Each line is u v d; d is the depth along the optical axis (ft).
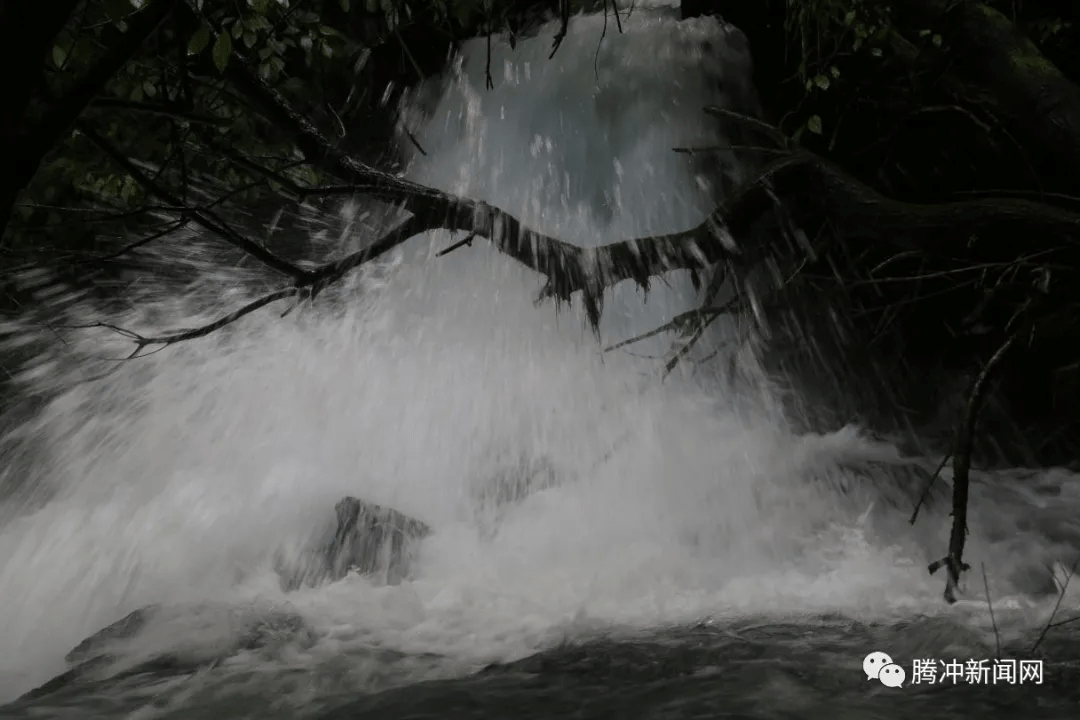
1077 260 24.88
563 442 32.24
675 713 13.92
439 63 46.29
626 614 19.84
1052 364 32.73
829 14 26.21
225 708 14.79
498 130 44.62
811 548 25.17
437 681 15.72
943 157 32.17
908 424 35.29
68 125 11.90
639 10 45.60
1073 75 30.91
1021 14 31.22
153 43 20.47
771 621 18.99
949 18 27.48
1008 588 22.09
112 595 22.88
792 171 25.50
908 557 24.57
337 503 24.97
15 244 26.35
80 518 27.71
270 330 37.86
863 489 28.27
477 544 25.45
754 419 34.50
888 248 33.09
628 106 42.47
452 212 22.26
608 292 37.55
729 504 27.71
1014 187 30.86
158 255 40.68
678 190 41.11
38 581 24.12
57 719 14.49
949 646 17.02
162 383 35.50
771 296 27.73
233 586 22.59
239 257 41.47
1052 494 29.25
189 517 26.91
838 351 36.32
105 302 39.83
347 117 44.21
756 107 38.88
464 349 37.09
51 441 35.86
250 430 32.65
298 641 18.16
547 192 43.37
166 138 22.30
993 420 33.55
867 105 33.09
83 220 20.85
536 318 37.81
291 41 23.97
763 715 13.75
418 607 20.43
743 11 36.37
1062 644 16.90
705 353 36.81
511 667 16.31
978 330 33.88
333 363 35.91
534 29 47.21
